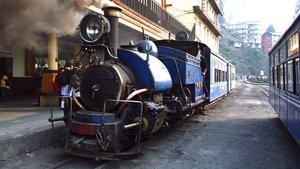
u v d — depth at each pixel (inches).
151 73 290.8
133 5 622.2
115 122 250.2
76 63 352.5
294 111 295.9
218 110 628.1
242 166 258.2
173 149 306.7
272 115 559.2
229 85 1061.1
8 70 593.9
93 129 246.5
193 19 1278.3
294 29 293.4
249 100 895.7
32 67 647.8
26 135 279.0
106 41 274.4
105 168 245.4
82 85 273.0
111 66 264.4
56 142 312.3
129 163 259.8
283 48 374.3
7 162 255.9
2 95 561.0
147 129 275.1
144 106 272.7
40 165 250.7
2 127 309.6
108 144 244.7
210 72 521.7
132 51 299.9
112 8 275.1
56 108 455.2
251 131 405.4
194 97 422.0
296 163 269.1
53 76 483.2
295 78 293.3
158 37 776.9
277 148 319.3
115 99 259.8
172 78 374.6
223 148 314.8
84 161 261.1
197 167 252.8
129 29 618.5
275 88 469.1
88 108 272.1
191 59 400.5
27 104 504.7
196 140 347.3
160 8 818.2
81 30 267.0
